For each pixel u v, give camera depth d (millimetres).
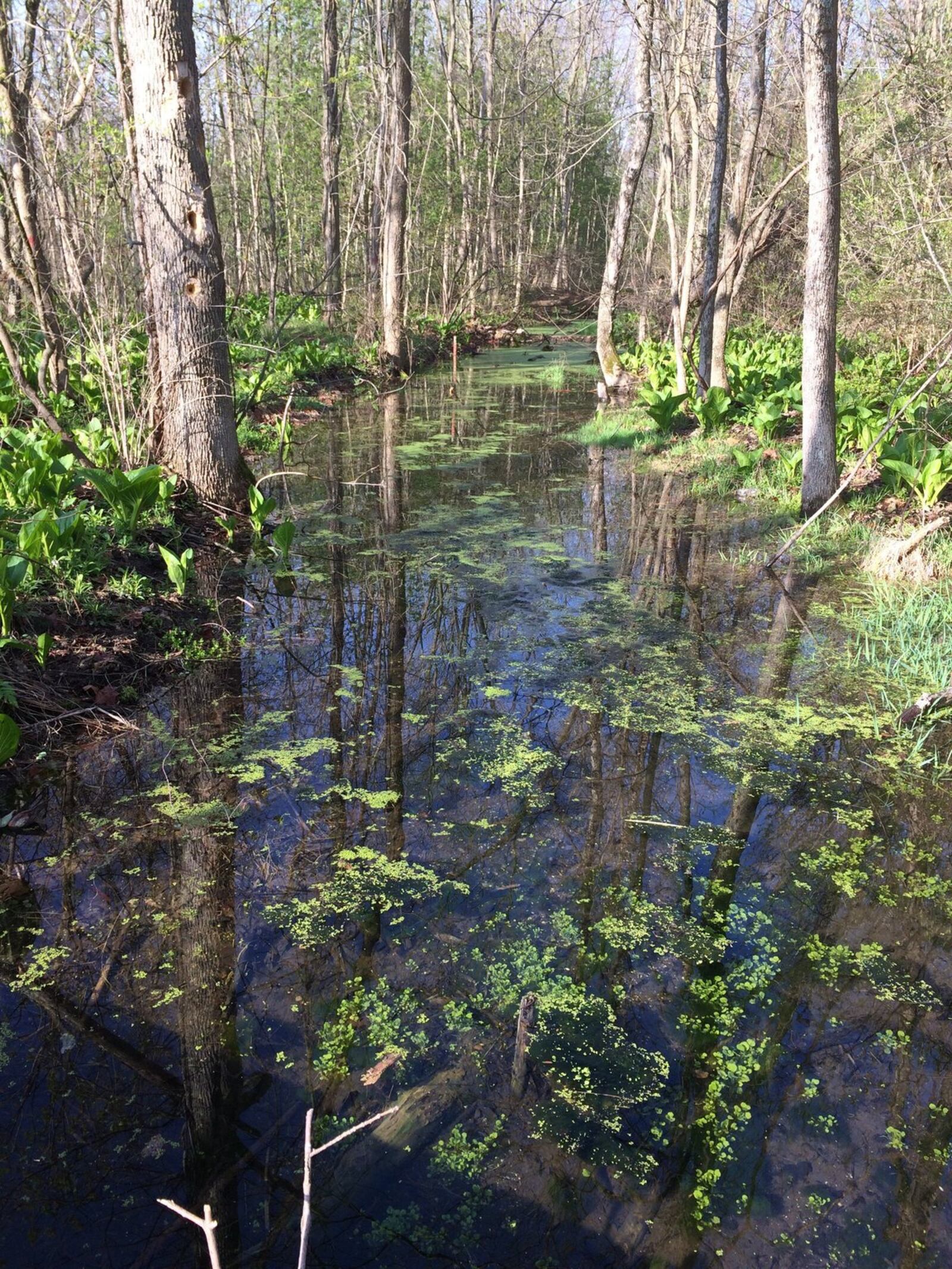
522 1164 2102
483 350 24344
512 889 3072
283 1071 2342
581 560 6637
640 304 21047
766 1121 2221
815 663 4859
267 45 14898
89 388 8531
